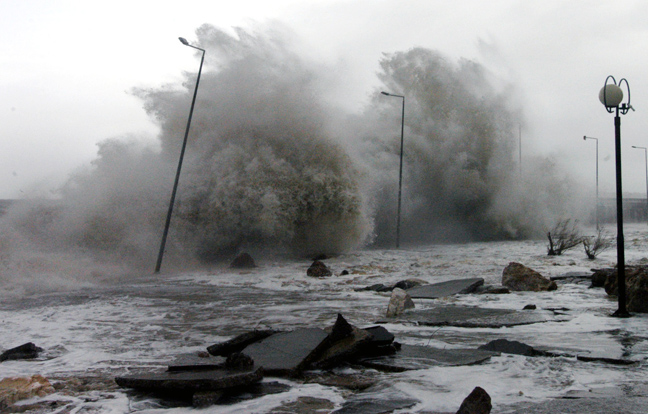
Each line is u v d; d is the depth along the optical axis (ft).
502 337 26.91
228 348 24.13
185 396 18.30
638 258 74.59
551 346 24.06
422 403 16.51
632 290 34.60
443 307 37.68
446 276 59.77
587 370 20.08
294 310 38.78
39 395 18.38
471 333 28.35
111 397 18.29
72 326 33.47
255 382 19.06
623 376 19.17
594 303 38.37
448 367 20.81
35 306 43.16
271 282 60.49
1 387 18.63
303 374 20.58
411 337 27.43
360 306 40.32
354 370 21.02
